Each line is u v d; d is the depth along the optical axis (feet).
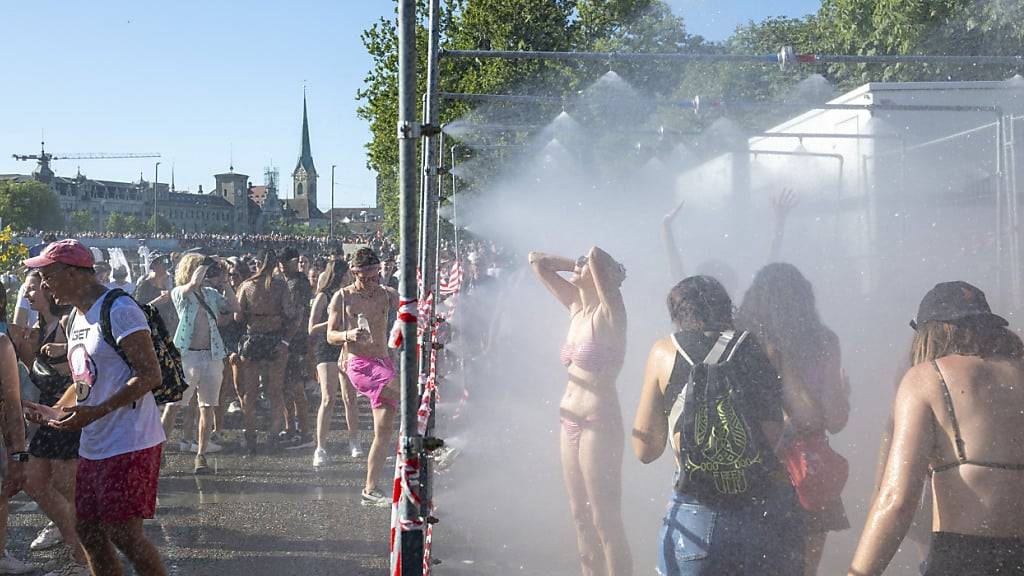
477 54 19.06
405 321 8.49
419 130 8.45
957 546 8.61
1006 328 9.19
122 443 13.46
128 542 13.48
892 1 54.54
